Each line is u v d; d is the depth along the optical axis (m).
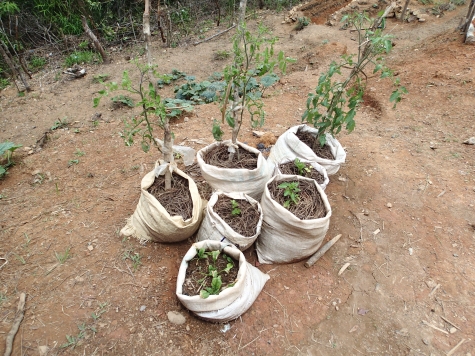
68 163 3.78
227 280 2.21
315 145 3.22
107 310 2.29
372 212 3.16
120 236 2.80
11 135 4.75
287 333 2.29
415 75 5.35
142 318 2.26
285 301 2.47
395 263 2.75
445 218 3.10
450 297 2.52
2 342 2.08
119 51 8.03
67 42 7.93
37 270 2.53
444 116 4.50
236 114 2.62
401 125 4.45
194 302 2.04
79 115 5.16
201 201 2.74
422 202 3.26
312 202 2.56
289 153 3.12
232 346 2.19
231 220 2.50
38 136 4.66
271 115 4.74
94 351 2.08
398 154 3.90
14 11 7.38
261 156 2.83
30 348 2.08
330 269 2.70
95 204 3.16
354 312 2.43
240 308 2.19
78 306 2.30
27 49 7.90
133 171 3.62
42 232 2.85
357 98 2.92
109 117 5.05
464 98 4.68
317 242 2.57
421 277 2.65
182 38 8.58
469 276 2.65
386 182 3.49
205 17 9.92
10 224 2.94
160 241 2.71
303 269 2.69
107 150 4.04
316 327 2.34
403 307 2.46
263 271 2.66
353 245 2.88
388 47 2.47
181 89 5.58
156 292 2.42
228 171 2.63
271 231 2.54
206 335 2.22
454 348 2.23
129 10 8.80
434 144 4.04
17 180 3.58
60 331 2.17
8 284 2.43
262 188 2.85
